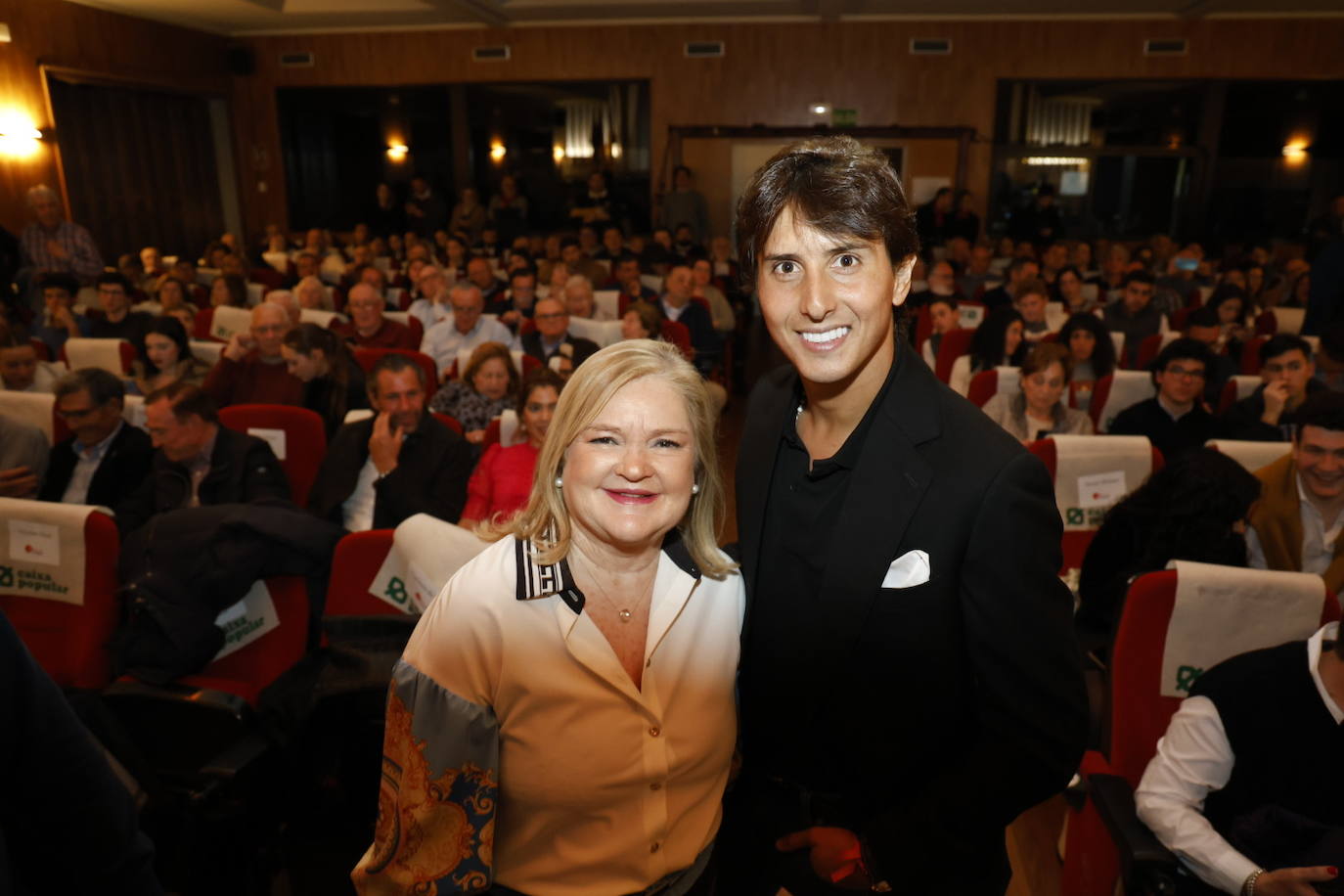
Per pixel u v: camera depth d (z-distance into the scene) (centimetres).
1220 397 378
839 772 102
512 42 1022
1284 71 941
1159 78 959
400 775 93
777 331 90
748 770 117
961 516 86
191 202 1052
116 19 911
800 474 102
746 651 107
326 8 942
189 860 166
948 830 91
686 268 615
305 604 202
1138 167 996
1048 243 982
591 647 91
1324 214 938
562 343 479
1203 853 128
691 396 93
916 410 92
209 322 578
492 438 311
